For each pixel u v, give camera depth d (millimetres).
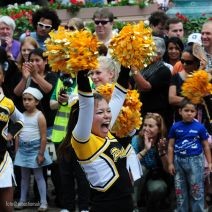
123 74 6867
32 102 10164
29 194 10852
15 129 8781
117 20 16094
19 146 10172
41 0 17297
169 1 17516
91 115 6234
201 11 17156
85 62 5988
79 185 9570
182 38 12766
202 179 9586
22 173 10242
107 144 6555
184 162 9539
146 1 16891
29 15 14734
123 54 6695
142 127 9922
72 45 5988
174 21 12727
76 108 6785
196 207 9602
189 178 9562
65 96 9648
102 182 6512
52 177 10281
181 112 9578
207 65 10555
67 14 16219
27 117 10195
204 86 7312
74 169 9609
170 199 10109
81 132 6301
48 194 10922
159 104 10461
